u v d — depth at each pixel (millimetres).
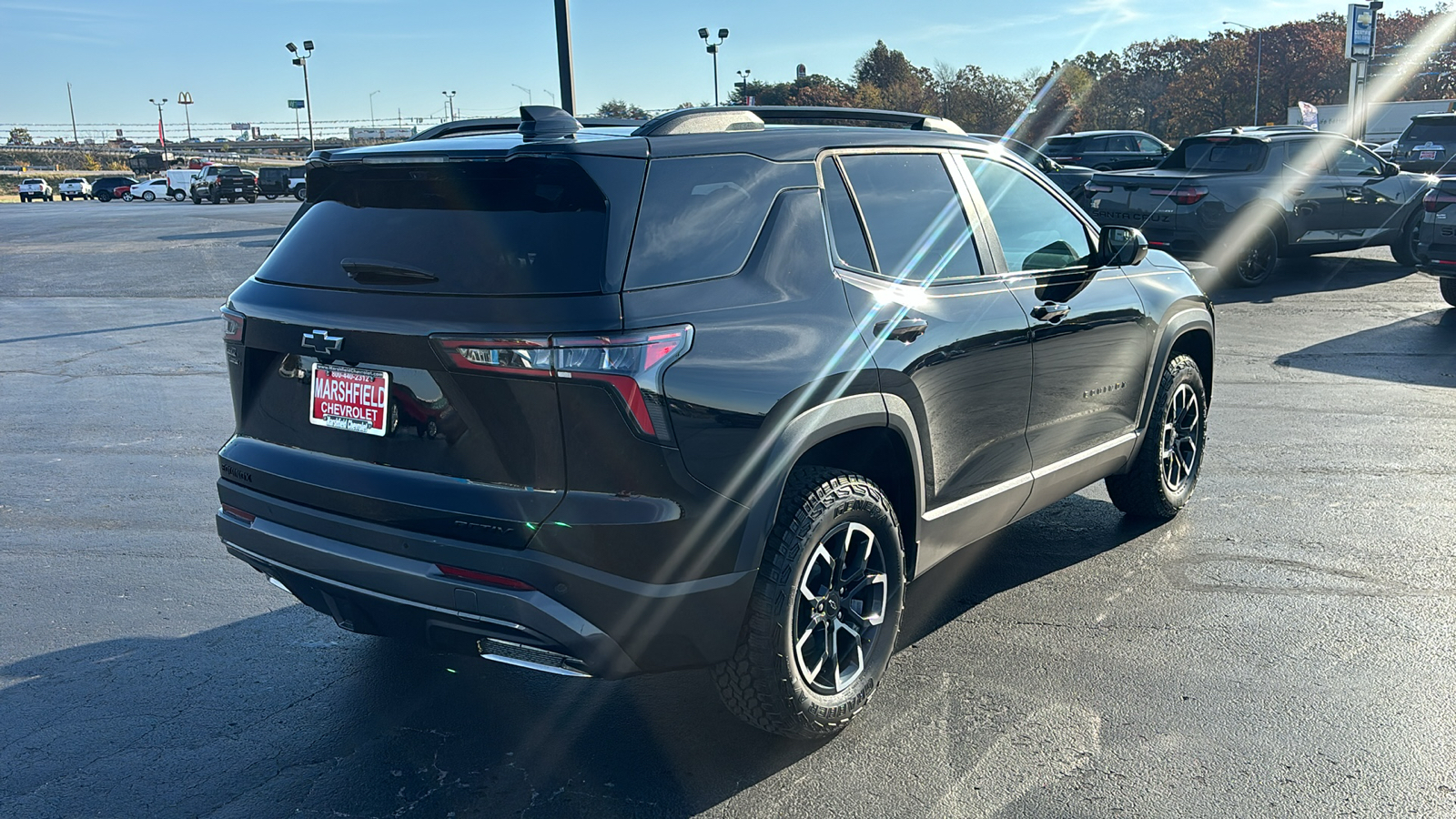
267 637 4016
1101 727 3309
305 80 61000
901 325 3248
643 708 3475
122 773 3086
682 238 2781
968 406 3576
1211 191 12523
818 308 3041
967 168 3857
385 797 2971
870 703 3471
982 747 3203
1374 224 13586
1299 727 3295
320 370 2980
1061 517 5289
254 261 18359
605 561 2646
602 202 2689
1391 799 2914
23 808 2902
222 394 8273
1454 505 5363
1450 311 11125
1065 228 4305
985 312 3625
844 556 3135
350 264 2924
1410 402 7473
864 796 2963
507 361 2590
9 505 5555
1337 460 6156
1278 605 4207
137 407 7832
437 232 2844
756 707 3033
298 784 3029
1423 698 3469
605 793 2988
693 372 2684
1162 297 4727
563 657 2758
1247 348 9430
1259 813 2857
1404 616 4090
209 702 3516
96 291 14625
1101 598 4301
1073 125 74438
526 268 2660
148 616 4195
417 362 2727
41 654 3852
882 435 3266
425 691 3596
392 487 2814
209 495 5746
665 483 2654
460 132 3766
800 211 3109
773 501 2863
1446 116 17344
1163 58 111875
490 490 2688
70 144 162375
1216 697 3488
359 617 3014
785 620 2943
